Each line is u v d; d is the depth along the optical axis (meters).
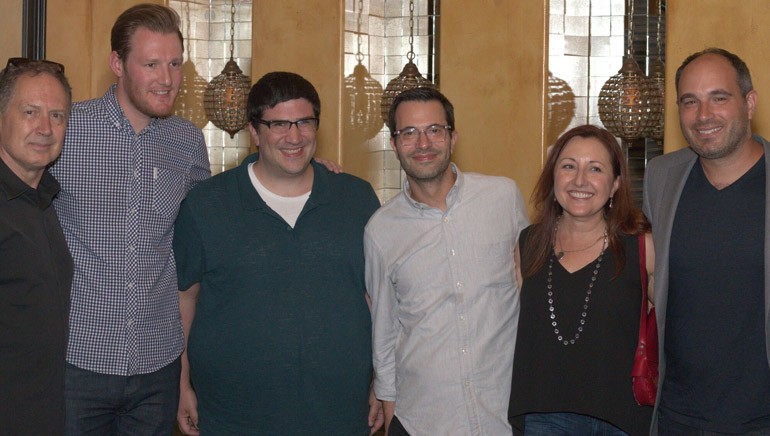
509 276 2.79
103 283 2.89
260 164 2.99
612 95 4.45
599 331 2.61
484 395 2.71
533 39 4.28
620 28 5.00
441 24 4.42
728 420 2.54
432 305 2.74
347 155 4.93
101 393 2.92
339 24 4.57
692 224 2.60
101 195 2.88
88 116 2.88
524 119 4.31
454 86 4.41
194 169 3.15
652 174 2.77
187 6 5.27
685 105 2.58
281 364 2.91
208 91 4.89
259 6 4.68
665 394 2.70
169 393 3.08
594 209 2.65
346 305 2.97
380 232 2.87
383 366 2.95
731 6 3.96
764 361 2.49
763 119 3.93
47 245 2.60
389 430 2.90
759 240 2.49
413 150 2.71
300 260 2.93
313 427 2.95
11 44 4.70
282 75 2.89
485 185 2.82
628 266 2.65
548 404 2.63
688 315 2.59
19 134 2.51
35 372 2.53
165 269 3.02
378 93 5.23
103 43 4.80
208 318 2.98
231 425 2.98
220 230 2.94
